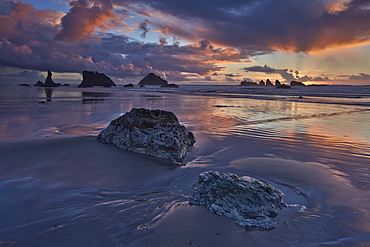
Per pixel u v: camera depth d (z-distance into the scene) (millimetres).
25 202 4480
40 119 14562
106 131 9438
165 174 6180
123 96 41719
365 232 3670
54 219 3916
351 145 9133
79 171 6207
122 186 5379
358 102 29141
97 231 3596
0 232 3525
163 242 3395
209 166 6855
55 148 8180
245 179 4934
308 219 4070
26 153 7562
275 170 6480
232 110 21500
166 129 8461
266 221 3918
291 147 8891
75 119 14773
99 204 4473
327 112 19891
